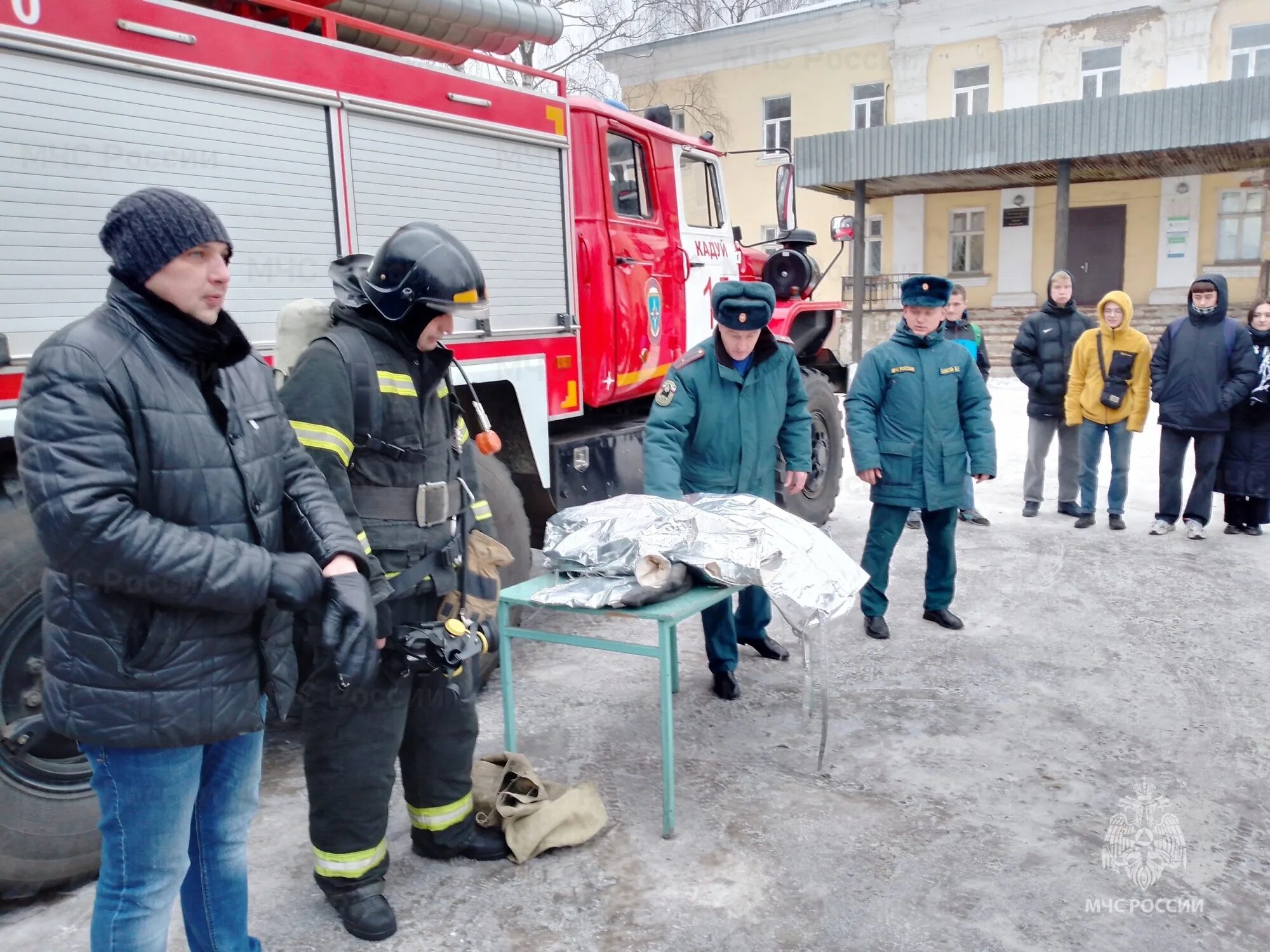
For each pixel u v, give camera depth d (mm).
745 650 4527
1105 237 20625
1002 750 3449
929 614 4844
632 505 3197
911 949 2367
